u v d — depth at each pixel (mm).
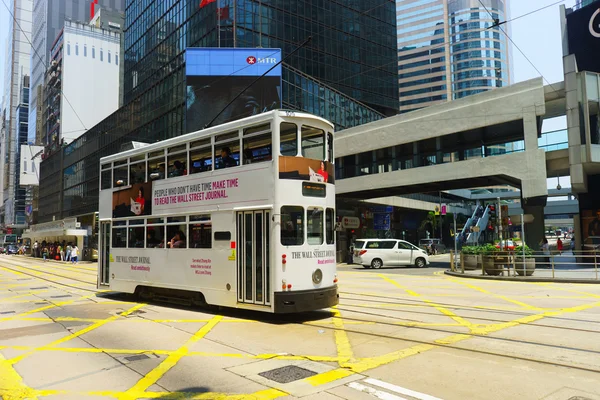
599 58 25312
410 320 9250
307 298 9305
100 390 5316
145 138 51125
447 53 123000
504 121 23547
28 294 15328
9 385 5551
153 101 50094
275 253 9078
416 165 27859
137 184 12898
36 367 6348
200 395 5055
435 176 26375
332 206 10336
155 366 6289
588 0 43938
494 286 15766
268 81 38750
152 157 12461
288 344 7438
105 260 13977
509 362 6125
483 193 60844
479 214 49469
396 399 4805
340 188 31594
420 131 27094
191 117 39438
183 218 11305
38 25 113500
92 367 6324
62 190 76562
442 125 26109
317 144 10227
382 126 29031
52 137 85375
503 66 120562
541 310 10430
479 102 24578
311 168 9867
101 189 14562
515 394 4895
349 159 31578
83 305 12367
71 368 6285
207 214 10625
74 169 72812
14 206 113812
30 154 87312
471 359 6285
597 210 24297
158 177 12172
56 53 86375
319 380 5484
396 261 26703
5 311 11625
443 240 58281
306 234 9586
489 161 24016
